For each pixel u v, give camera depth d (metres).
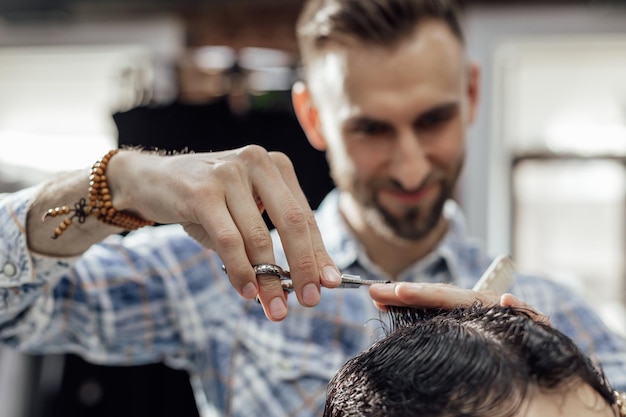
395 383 0.61
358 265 1.32
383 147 1.21
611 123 2.47
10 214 0.95
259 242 0.77
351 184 1.25
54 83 2.48
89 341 1.18
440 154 1.21
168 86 1.99
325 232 1.36
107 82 2.46
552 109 2.48
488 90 2.34
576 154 2.51
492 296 0.82
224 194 0.79
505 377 0.58
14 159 2.43
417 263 1.31
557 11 2.29
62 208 0.92
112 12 2.36
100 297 1.17
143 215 0.90
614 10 2.26
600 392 0.61
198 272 1.29
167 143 1.76
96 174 0.91
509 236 2.47
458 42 1.25
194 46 2.32
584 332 1.25
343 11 1.21
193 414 1.67
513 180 2.51
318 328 1.27
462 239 1.36
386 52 1.17
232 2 2.26
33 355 1.82
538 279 1.31
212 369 1.28
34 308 1.08
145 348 1.25
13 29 2.44
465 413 0.57
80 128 2.48
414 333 0.66
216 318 1.29
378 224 1.25
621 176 2.53
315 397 1.22
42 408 1.79
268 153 0.85
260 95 1.85
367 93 1.18
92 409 1.69
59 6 2.34
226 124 1.77
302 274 0.77
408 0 1.20
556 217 2.60
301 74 1.87
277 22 2.26
